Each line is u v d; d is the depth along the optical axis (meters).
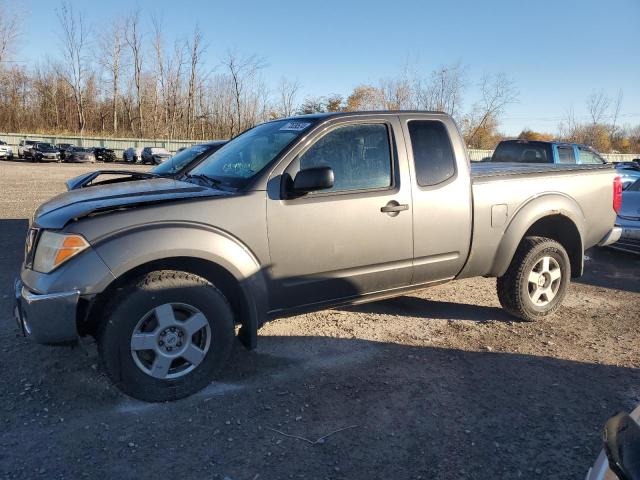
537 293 5.00
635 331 4.86
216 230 3.43
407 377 3.84
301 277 3.78
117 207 3.29
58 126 65.75
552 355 4.27
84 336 3.45
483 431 3.16
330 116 3.99
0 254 7.30
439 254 4.33
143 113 64.12
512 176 4.71
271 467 2.81
